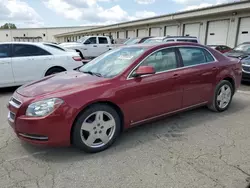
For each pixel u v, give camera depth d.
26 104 2.79
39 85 3.20
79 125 2.86
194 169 2.64
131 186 2.36
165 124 4.00
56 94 2.82
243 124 3.99
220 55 4.57
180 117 4.32
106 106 3.04
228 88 4.64
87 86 2.99
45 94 2.85
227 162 2.78
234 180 2.44
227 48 12.91
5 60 6.09
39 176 2.54
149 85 3.39
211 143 3.28
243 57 8.05
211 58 4.37
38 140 2.78
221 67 4.41
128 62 3.41
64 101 2.76
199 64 4.12
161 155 2.96
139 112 3.37
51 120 2.71
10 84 6.26
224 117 4.33
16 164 2.77
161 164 2.75
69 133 2.83
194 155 2.95
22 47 6.41
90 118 2.98
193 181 2.43
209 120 4.17
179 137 3.49
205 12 17.02
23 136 2.85
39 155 2.98
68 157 2.94
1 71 6.07
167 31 22.72
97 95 2.93
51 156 2.96
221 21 17.12
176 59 3.81
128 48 3.94
